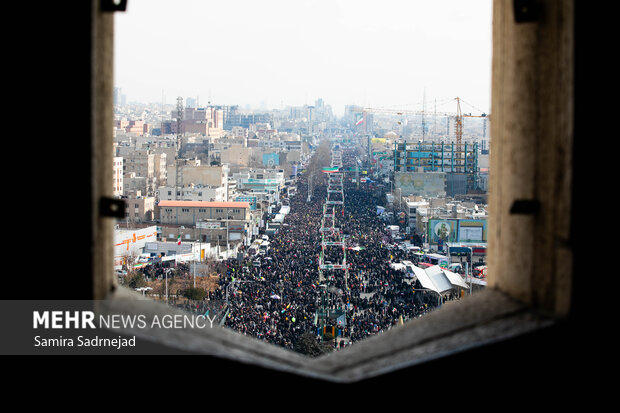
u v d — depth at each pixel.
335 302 134.50
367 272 170.12
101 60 11.52
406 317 121.56
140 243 174.50
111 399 10.84
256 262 175.12
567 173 11.27
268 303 127.50
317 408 10.91
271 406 10.84
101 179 11.67
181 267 153.50
